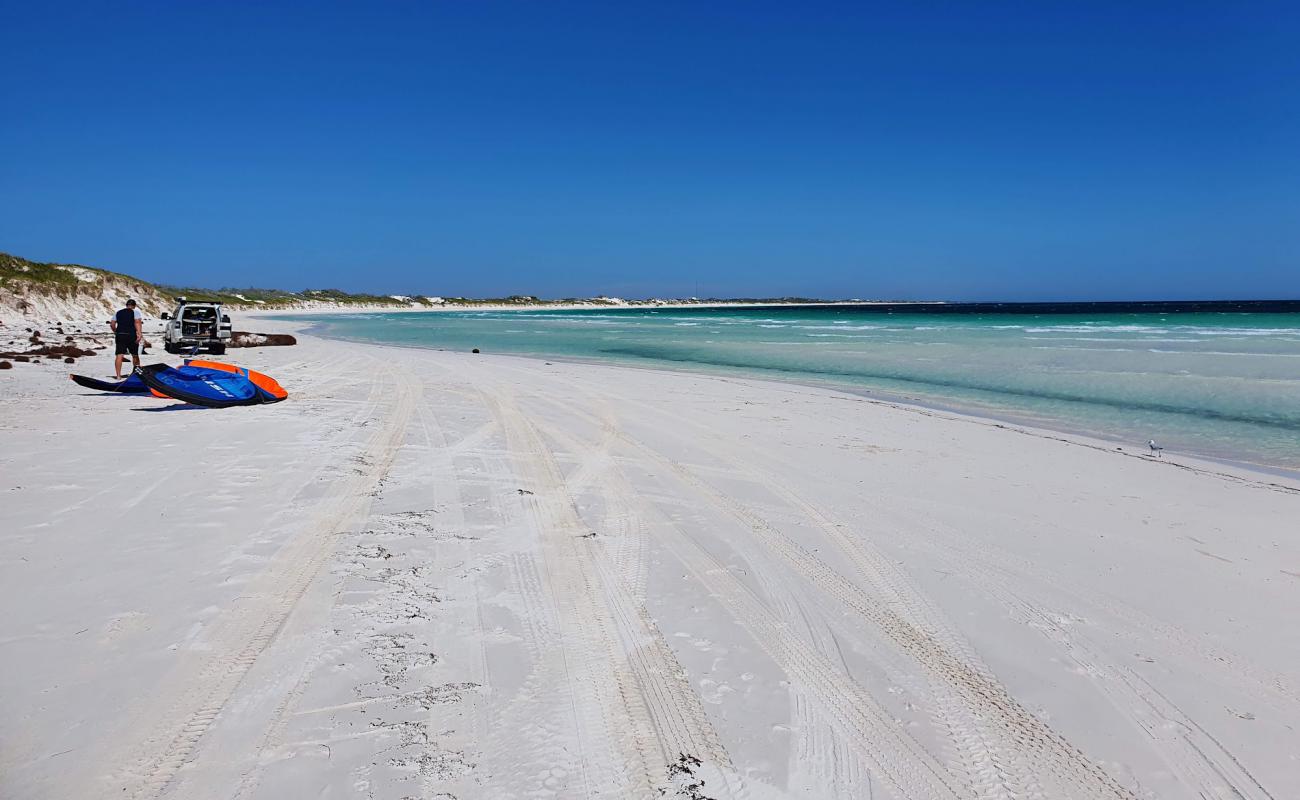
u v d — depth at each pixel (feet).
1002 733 11.70
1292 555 19.99
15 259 142.51
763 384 58.65
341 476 25.34
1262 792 10.48
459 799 9.52
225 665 12.40
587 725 11.41
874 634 14.96
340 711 11.29
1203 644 14.84
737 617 15.51
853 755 11.00
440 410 41.65
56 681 11.58
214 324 76.43
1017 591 17.30
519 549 19.10
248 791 9.39
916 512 23.47
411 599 15.56
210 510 20.74
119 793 9.19
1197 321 169.89
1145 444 35.17
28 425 31.91
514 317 325.21
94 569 16.15
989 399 49.96
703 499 24.54
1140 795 10.37
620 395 50.67
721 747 11.05
